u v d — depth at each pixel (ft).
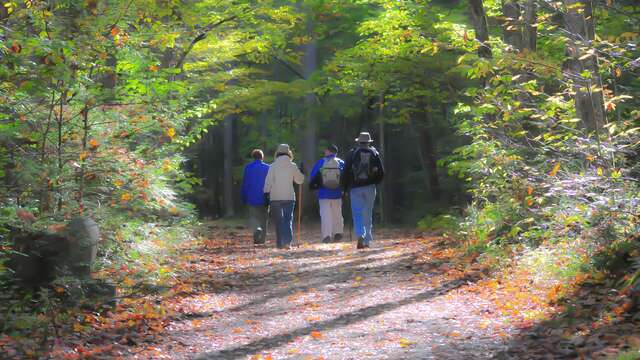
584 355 19.38
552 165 34.63
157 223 40.45
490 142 40.40
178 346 23.70
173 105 38.73
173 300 30.78
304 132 98.53
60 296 26.50
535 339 22.03
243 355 22.59
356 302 30.60
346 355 21.98
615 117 37.88
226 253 49.60
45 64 29.66
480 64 33.35
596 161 30.45
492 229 38.65
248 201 56.13
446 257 40.93
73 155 32.68
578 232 30.86
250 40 69.56
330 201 55.83
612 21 45.11
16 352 21.40
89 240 27.99
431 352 21.71
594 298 24.40
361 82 76.43
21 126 31.30
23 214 26.55
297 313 28.94
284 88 82.94
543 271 29.50
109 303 27.58
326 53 100.17
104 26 35.37
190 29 59.31
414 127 91.81
